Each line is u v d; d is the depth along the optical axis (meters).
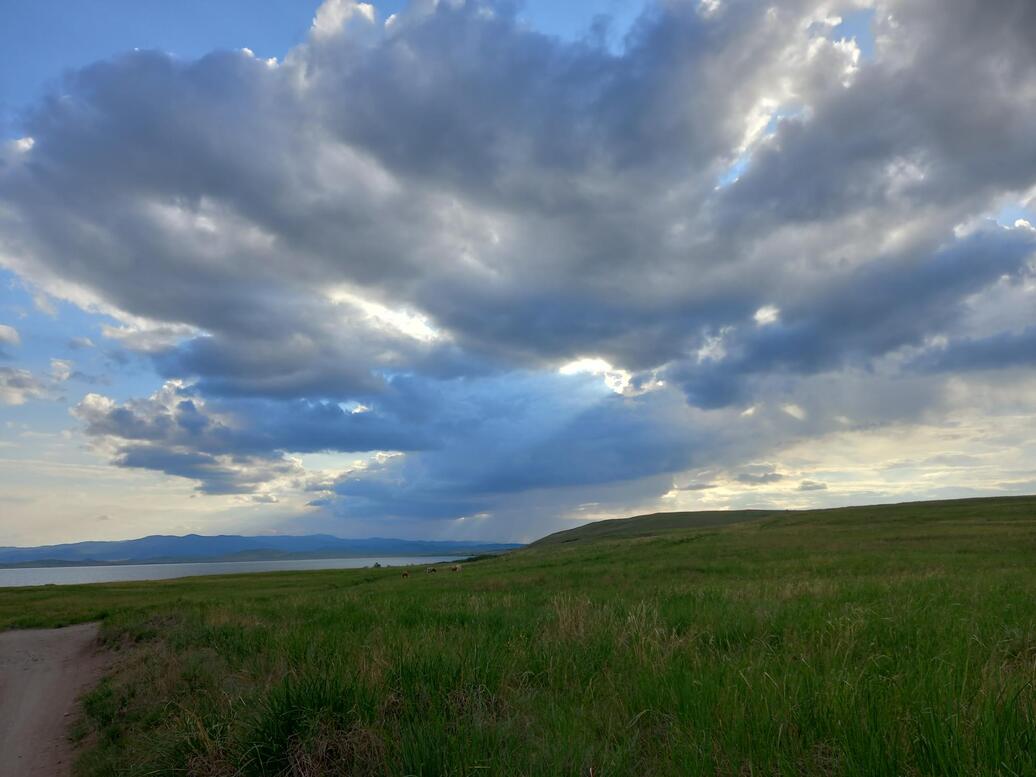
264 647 10.45
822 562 27.77
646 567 29.36
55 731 9.80
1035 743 3.98
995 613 9.98
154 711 8.56
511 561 49.00
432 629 10.20
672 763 4.48
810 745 4.46
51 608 29.69
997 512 69.75
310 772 5.32
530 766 4.51
